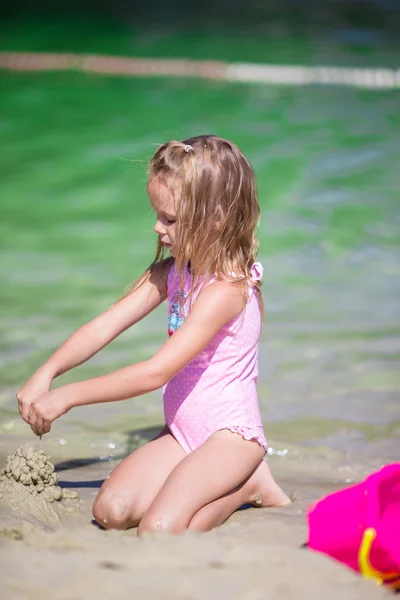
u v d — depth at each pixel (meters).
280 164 18.84
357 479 7.03
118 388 5.85
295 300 11.58
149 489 5.95
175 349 5.96
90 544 4.41
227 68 30.81
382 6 42.25
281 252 13.50
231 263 6.28
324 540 4.46
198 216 6.11
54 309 11.05
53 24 39.28
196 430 6.29
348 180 17.66
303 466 7.32
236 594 3.49
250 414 6.30
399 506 4.36
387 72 29.81
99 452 7.56
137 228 14.89
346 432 8.04
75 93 27.58
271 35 36.97
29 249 13.70
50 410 5.73
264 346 10.12
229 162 6.18
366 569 4.20
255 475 6.19
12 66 31.62
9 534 4.85
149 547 4.11
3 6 42.28
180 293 6.43
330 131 22.36
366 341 10.29
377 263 13.14
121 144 20.95
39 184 17.72
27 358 9.54
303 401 8.73
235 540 4.73
